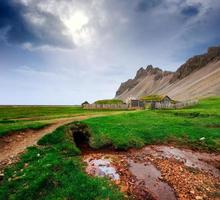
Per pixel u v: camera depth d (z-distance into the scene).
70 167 18.72
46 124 34.09
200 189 18.09
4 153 22.31
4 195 15.21
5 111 79.06
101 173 18.88
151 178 19.11
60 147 24.06
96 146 26.47
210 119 48.03
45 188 15.69
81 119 43.00
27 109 92.94
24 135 28.30
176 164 23.22
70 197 14.75
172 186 18.08
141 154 25.52
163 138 31.72
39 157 21.16
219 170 23.20
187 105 87.56
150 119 46.06
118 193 15.30
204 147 29.92
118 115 51.19
